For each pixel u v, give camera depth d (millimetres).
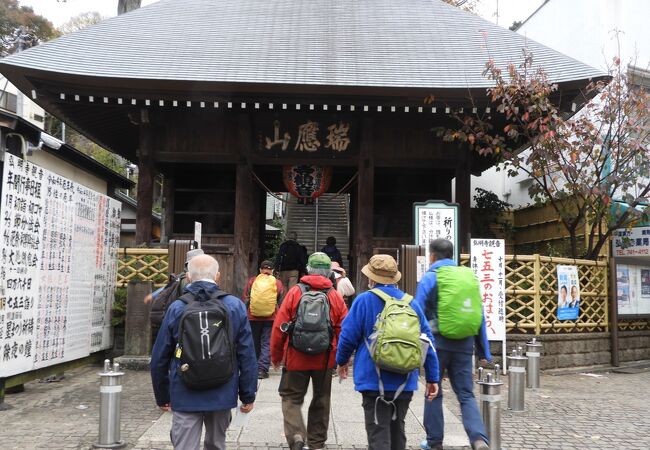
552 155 9953
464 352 4715
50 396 7000
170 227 13500
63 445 4992
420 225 9141
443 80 10461
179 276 6164
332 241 11492
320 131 11477
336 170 13898
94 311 8852
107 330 9453
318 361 4754
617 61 11289
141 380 8031
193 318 3287
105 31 12023
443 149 11547
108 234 9430
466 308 4598
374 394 3852
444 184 13688
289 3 14453
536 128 10062
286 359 4805
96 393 7188
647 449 5301
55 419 5887
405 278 8828
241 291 11039
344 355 4012
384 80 10328
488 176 17781
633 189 12469
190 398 3301
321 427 4875
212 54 11266
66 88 10094
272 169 13984
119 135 13695
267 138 11508
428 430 4801
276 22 13250
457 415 6402
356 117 11414
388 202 13844
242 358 3451
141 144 11273
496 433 5031
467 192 11406
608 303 10703
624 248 10875
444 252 4930
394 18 13664
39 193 6957
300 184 11977
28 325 6723
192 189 13648
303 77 10320
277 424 5793
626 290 10812
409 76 10594
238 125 11375
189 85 9922
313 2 14523
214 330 3291
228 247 11086
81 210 8297
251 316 7980
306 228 23406
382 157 11516
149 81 9828
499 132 11781
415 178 13945
